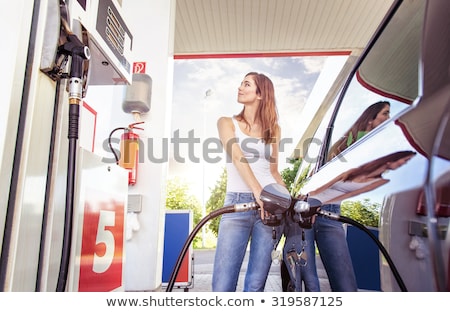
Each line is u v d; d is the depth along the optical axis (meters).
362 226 1.42
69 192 0.73
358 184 1.42
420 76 1.13
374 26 3.60
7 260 0.63
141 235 1.81
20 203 0.65
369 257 1.58
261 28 3.70
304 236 1.80
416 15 1.24
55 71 0.75
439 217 1.00
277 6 3.34
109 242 1.02
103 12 1.10
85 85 0.81
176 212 2.52
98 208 0.94
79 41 0.78
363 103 1.65
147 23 2.07
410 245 1.11
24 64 0.70
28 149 0.68
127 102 1.88
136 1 2.11
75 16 0.89
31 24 0.72
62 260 0.71
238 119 3.15
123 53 1.30
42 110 0.73
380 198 1.28
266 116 3.15
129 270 1.77
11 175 0.66
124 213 1.17
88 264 0.87
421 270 1.07
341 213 1.56
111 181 1.05
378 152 1.30
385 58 1.47
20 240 0.65
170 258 2.46
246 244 2.17
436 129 1.02
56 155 0.77
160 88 1.99
